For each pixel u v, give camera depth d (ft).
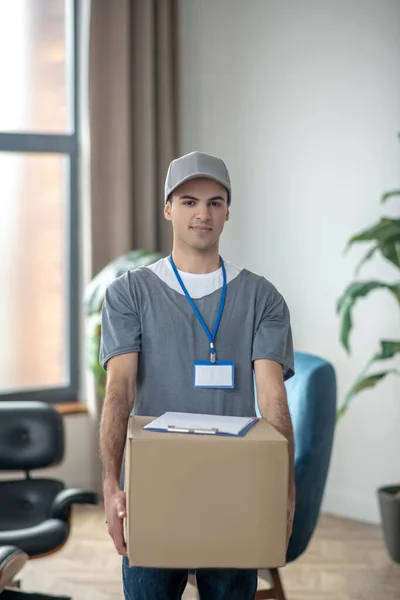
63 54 18.83
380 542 15.46
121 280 6.96
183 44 18.85
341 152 16.56
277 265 17.63
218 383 6.70
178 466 5.60
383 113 15.96
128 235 18.16
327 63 16.70
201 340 6.79
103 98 18.06
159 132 18.54
